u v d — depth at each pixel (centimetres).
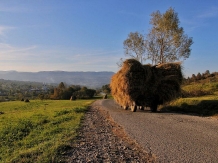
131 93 1661
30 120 1609
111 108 2289
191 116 1425
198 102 1734
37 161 633
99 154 696
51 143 830
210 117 1374
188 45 3081
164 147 747
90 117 1611
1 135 1194
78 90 8912
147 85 1661
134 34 3412
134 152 714
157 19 3158
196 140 820
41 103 4906
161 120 1291
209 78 4784
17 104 5016
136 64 1634
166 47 3164
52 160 630
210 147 732
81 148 760
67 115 1741
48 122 1492
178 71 1708
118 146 788
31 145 933
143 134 946
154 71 1695
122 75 1662
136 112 1767
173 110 1850
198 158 632
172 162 611
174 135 906
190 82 4856
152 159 641
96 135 977
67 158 657
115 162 626
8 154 831
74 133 1010
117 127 1150
